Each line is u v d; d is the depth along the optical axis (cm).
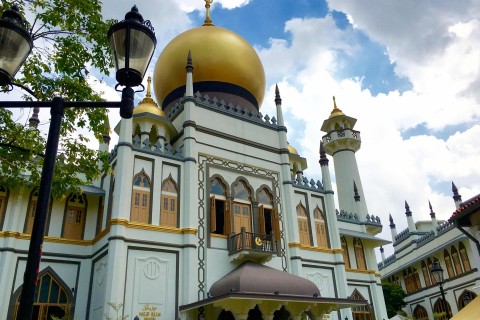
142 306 1750
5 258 1786
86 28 1228
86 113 1265
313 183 2623
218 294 1827
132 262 1797
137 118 2397
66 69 1217
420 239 4181
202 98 2362
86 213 2103
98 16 1237
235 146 2352
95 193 2073
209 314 1878
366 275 2852
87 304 1905
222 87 2716
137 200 1925
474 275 3356
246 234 2064
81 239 2036
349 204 3712
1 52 602
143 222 1897
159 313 1781
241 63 2773
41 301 1841
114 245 1748
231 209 2169
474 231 1476
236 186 2269
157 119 2383
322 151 2755
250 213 2255
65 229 2022
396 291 3997
